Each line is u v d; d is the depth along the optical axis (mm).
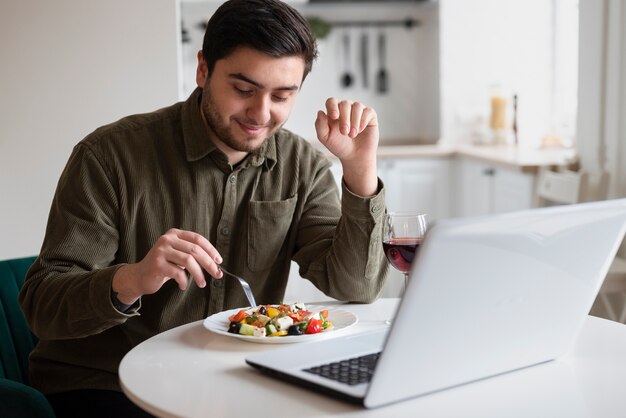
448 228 991
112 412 1701
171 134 1806
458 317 1085
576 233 1153
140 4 3131
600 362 1299
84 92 3145
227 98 1605
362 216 1702
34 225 3178
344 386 1123
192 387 1197
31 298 1614
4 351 1912
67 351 1771
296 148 1913
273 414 1077
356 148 1694
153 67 3158
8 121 3129
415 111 5898
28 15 3094
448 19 5352
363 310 1691
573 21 4980
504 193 4262
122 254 1763
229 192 1802
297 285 4547
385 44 5832
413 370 1088
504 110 5148
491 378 1221
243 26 1542
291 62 1577
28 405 1491
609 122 3578
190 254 1391
